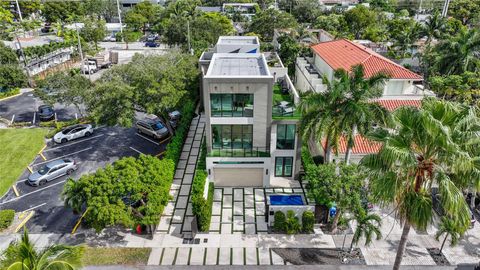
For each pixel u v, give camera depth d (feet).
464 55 151.53
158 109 106.11
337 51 138.31
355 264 72.74
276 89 114.73
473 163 48.65
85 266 71.87
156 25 299.79
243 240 79.51
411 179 51.90
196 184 88.43
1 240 78.69
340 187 71.61
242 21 333.62
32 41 248.32
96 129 135.03
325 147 87.81
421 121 48.80
